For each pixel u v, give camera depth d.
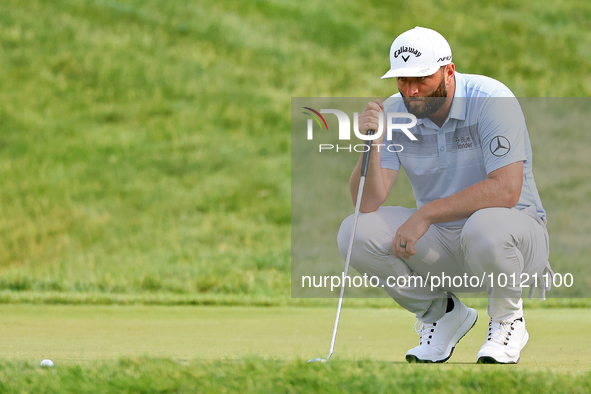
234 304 17.55
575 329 12.23
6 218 30.62
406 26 56.69
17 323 12.79
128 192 33.88
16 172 35.09
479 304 17.70
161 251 27.50
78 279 22.67
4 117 39.88
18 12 50.22
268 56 50.62
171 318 14.03
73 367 6.86
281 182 35.81
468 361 9.20
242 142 40.06
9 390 6.22
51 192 33.38
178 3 55.53
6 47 46.44
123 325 12.72
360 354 9.43
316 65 50.06
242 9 56.53
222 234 29.92
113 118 41.34
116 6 53.34
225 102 44.28
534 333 11.73
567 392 5.99
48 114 40.91
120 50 48.00
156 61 47.66
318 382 6.20
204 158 37.69
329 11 57.97
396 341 11.09
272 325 13.04
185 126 41.09
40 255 27.56
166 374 6.57
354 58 51.91
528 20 58.78
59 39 48.03
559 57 53.12
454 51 52.78
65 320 13.36
